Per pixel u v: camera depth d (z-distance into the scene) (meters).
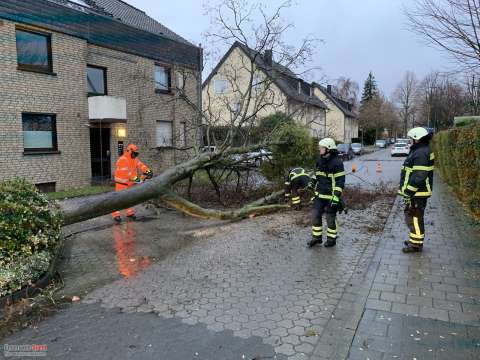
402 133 82.12
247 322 3.48
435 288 4.06
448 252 5.29
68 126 13.02
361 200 9.78
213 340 3.19
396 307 3.63
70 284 4.53
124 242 6.36
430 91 42.34
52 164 12.52
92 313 3.75
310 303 3.83
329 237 5.74
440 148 14.52
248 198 9.94
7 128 11.20
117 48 14.87
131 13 18.66
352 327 3.29
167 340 3.21
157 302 3.97
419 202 5.25
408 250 5.29
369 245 5.82
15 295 4.02
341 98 62.84
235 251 5.68
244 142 9.42
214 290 4.24
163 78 17.67
